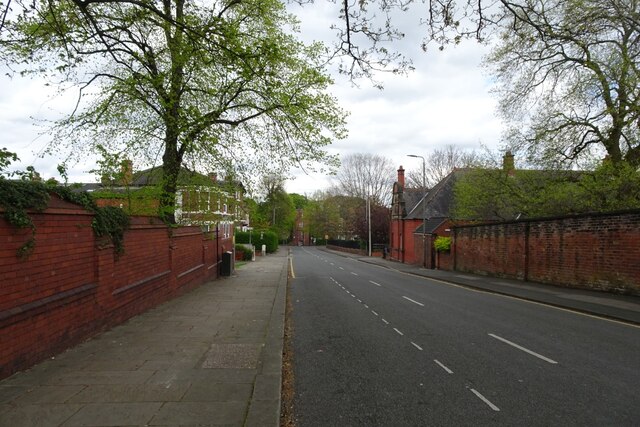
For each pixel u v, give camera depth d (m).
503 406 4.88
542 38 6.79
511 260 21.53
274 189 75.38
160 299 11.91
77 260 7.01
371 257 55.62
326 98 15.29
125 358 6.30
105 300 8.11
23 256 5.48
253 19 13.84
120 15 10.35
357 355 7.17
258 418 4.16
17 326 5.38
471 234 26.53
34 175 7.42
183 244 14.61
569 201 19.92
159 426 3.97
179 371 5.71
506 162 23.27
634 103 15.95
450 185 44.06
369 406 4.89
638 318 10.27
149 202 12.91
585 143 19.56
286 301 14.17
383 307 12.75
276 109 14.36
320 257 55.03
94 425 3.97
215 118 13.55
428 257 34.12
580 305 12.38
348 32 6.27
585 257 15.98
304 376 6.04
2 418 4.09
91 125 12.52
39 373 5.45
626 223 13.96
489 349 7.55
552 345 7.86
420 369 6.35
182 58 11.10
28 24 9.49
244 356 6.52
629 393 5.30
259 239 66.75
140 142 12.98
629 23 16.52
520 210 24.09
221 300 13.05
